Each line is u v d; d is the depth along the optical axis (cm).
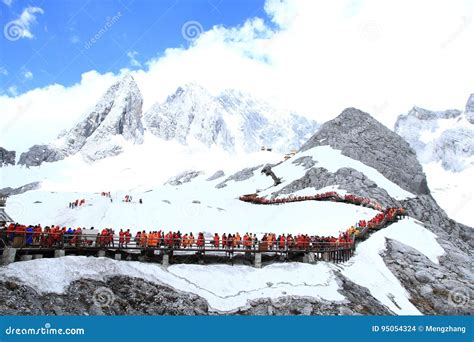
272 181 9981
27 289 2050
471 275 4103
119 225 4766
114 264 2484
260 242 3183
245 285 2812
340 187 7656
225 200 8050
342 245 3681
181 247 3061
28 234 2530
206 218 5706
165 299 2392
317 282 3038
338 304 2827
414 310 3247
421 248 4488
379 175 8862
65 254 2686
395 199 7588
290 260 3322
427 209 7806
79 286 2222
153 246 2831
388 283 3584
